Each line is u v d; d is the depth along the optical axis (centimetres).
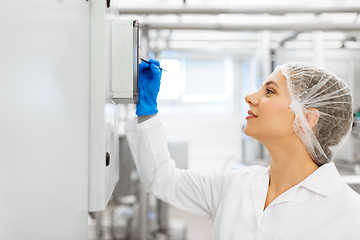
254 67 411
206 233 323
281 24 214
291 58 327
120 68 77
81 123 62
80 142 62
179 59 452
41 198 42
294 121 73
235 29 218
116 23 77
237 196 86
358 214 68
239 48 388
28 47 37
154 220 290
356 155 284
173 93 455
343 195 73
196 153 458
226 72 461
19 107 35
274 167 81
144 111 95
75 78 58
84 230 67
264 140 78
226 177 95
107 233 305
